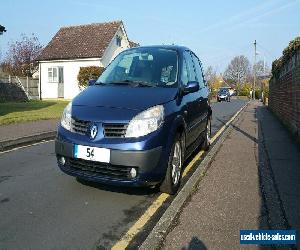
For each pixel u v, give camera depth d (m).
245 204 4.59
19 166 6.67
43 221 4.20
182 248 3.46
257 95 65.50
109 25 34.19
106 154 4.40
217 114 20.81
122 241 3.79
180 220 4.08
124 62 6.18
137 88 5.27
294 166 6.53
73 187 5.40
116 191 5.26
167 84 5.48
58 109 18.20
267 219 4.13
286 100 12.88
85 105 4.87
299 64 9.54
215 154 7.61
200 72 7.53
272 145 8.75
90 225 4.14
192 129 6.10
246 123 14.27
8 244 3.64
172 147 4.87
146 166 4.38
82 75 28.77
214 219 4.12
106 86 5.53
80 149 4.55
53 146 8.79
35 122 12.48
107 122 4.48
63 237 3.82
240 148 8.35
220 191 5.09
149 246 3.48
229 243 3.55
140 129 4.44
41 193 5.13
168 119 4.77
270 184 5.42
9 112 15.31
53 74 32.81
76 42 33.28
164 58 6.02
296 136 9.84
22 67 48.38
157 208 4.71
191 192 5.00
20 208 4.57
